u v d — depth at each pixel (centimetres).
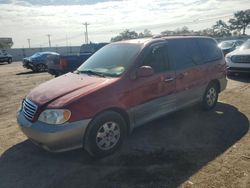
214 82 644
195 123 562
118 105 425
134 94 448
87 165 407
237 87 896
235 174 367
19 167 410
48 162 421
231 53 1100
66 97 396
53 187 356
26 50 5828
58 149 386
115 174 379
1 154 455
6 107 791
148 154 433
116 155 433
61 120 379
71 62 1288
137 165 401
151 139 489
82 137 394
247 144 455
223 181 353
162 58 509
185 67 549
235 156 416
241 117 590
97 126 408
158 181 358
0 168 409
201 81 592
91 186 354
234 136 490
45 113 389
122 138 448
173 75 518
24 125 411
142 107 465
